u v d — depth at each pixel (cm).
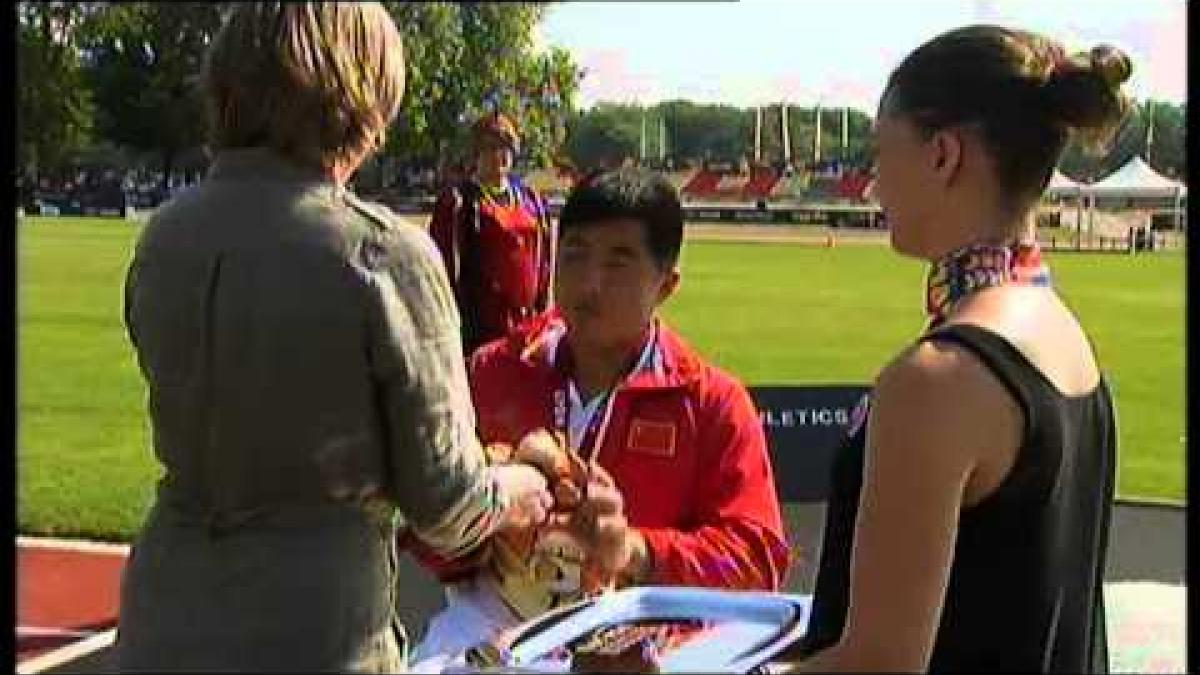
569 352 227
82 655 421
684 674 161
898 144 145
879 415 135
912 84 144
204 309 158
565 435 222
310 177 161
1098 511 152
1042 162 142
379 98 167
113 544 626
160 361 162
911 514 132
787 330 1212
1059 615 144
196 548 161
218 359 158
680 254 227
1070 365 143
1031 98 140
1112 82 141
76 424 887
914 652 133
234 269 157
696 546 209
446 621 211
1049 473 136
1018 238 143
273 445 157
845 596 151
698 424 220
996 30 145
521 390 226
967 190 142
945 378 132
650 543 207
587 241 221
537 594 207
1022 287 142
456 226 558
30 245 1673
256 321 156
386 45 168
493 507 170
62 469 767
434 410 158
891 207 148
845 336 1205
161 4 1480
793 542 324
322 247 156
